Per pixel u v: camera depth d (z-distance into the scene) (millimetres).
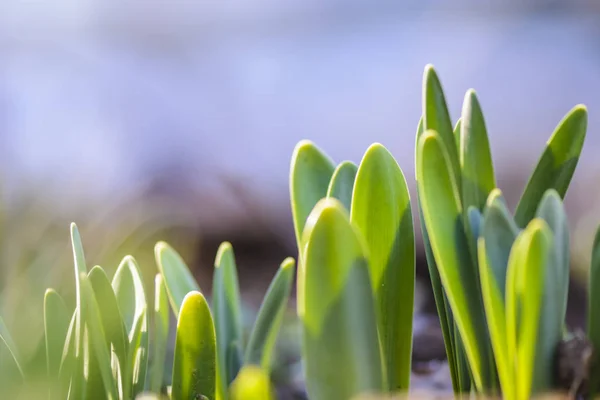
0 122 1339
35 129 1395
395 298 300
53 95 1477
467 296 292
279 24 1680
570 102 1423
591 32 1478
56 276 480
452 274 290
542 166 313
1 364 302
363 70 1598
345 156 1542
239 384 266
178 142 1544
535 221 278
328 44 1639
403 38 1612
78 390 291
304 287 278
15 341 352
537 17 1523
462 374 309
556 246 288
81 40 1574
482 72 1512
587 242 886
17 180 673
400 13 1622
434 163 291
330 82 1608
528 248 278
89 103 1520
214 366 298
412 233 301
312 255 277
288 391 484
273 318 317
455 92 1518
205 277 1239
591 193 1134
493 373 295
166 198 1406
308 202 315
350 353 278
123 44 1620
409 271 301
